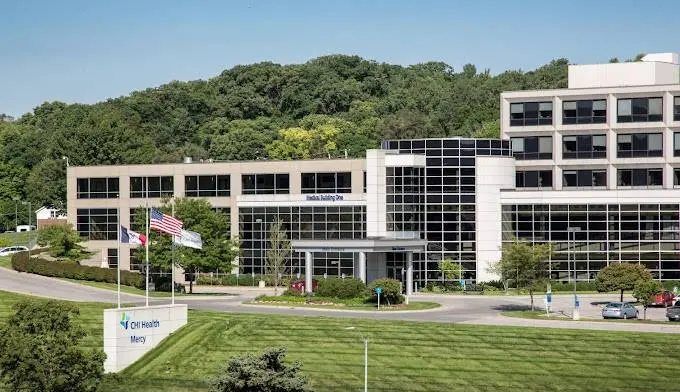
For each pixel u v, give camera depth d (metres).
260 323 87.50
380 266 125.19
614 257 126.12
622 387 72.19
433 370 75.81
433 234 126.19
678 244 125.38
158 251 111.81
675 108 131.38
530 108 135.12
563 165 133.88
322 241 116.00
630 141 132.38
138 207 131.00
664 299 105.75
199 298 109.38
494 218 126.44
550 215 126.88
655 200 125.88
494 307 103.06
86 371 62.81
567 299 112.69
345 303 103.38
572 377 74.19
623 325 88.25
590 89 133.38
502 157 127.56
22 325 63.22
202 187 137.00
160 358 79.50
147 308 81.94
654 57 140.50
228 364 60.97
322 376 74.50
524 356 78.50
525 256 101.00
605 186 133.00
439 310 99.88
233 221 134.88
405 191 126.62
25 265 122.00
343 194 129.62
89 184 142.25
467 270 125.88
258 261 133.50
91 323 88.00
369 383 73.19
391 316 94.50
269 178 133.88
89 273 117.69
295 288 110.81
